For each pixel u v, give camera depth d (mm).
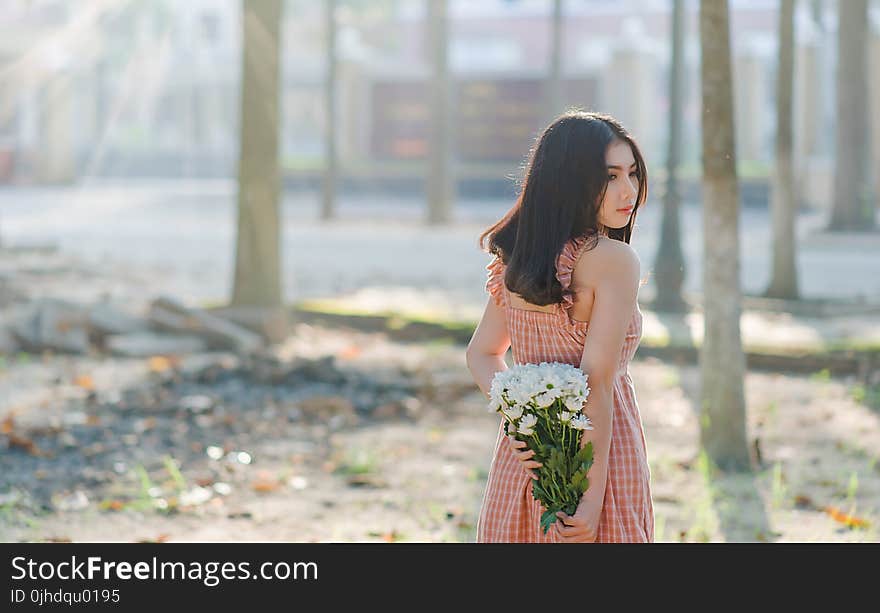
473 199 48469
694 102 52531
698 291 21188
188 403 10883
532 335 4227
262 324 14906
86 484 8453
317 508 7930
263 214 15461
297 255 27156
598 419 4039
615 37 62156
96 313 14719
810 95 42781
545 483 4062
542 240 4102
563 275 4074
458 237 32094
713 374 9023
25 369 12938
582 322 4145
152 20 58969
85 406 10992
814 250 28750
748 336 15828
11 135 55906
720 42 8836
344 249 28719
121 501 8016
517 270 4133
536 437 4043
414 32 64375
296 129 56594
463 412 11141
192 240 31562
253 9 15398
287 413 10750
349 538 7203
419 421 10766
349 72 52125
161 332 14633
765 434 10148
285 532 7359
